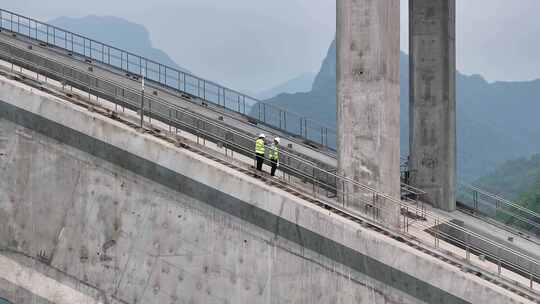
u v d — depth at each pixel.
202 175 30.72
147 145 31.47
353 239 28.75
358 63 30.70
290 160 36.91
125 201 32.09
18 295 33.81
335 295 29.31
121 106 37.38
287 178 34.34
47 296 33.34
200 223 31.06
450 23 42.59
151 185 31.69
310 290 29.66
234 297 30.75
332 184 35.31
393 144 31.36
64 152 32.94
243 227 30.47
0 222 34.12
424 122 42.62
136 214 31.97
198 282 31.22
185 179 30.97
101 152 32.25
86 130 32.28
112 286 32.50
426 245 29.73
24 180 33.66
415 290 28.05
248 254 30.45
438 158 42.41
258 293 30.39
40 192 33.44
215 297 31.03
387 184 31.16
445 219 38.97
